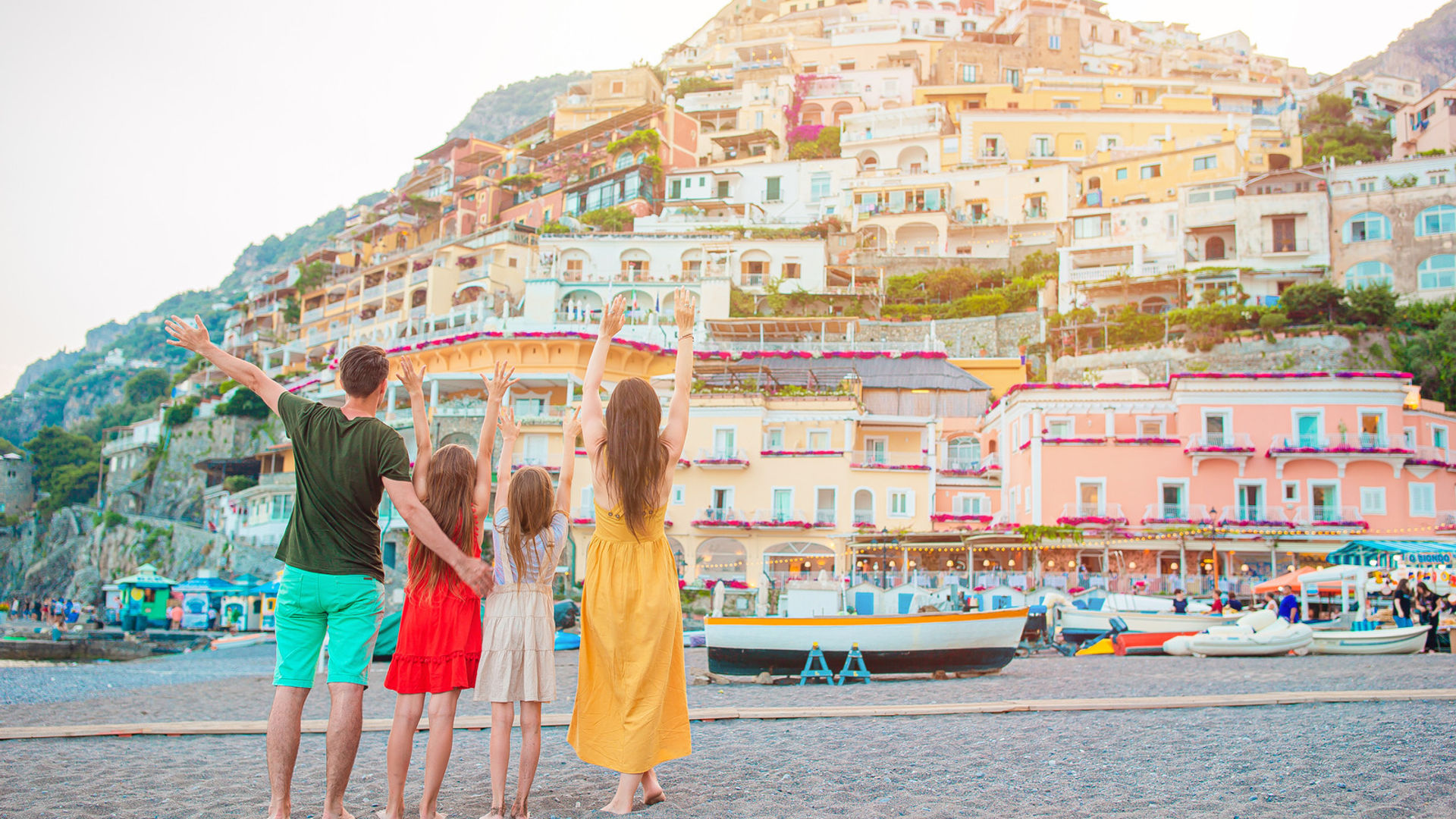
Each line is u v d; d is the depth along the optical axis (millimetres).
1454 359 52625
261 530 64875
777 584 44406
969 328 67500
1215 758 7305
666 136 95500
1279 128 95312
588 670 5594
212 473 82688
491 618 5566
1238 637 24062
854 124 95312
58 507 98000
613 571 5539
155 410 125000
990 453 52469
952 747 8117
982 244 81000
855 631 16828
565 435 6191
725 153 98500
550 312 68125
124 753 8406
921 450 50094
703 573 45781
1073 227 77062
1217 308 58969
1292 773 6645
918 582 40406
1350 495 40938
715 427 47438
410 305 85562
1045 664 22219
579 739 5582
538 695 5531
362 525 5328
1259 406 42188
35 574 82688
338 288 100688
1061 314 64250
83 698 17078
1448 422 45375
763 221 85250
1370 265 64188
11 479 108188
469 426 54094
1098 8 120500
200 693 18078
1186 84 101500
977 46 105688
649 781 5789
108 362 197750
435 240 105938
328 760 5223
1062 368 61531
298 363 98062
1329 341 55750
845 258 79812
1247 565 40594
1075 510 42281
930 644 16875
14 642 32000
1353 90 105000
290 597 5285
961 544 40969
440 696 5426
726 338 64875
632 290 71375
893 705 11203
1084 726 9305
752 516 46188
